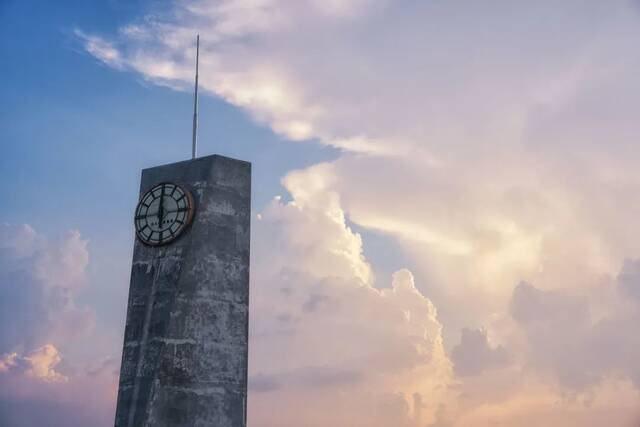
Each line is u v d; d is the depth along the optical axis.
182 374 54.25
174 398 53.78
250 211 58.69
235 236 57.69
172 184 57.56
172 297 55.19
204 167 57.88
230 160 58.62
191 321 55.09
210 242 56.66
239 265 57.41
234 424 55.12
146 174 59.78
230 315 56.41
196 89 62.00
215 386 54.97
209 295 55.94
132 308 56.72
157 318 55.31
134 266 57.66
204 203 56.97
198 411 54.16
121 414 54.59
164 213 57.22
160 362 53.97
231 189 58.19
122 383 55.38
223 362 55.56
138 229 57.88
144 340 55.38
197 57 63.12
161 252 56.84
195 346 54.91
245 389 56.06
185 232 56.47
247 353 56.56
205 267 56.16
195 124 61.09
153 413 53.16
